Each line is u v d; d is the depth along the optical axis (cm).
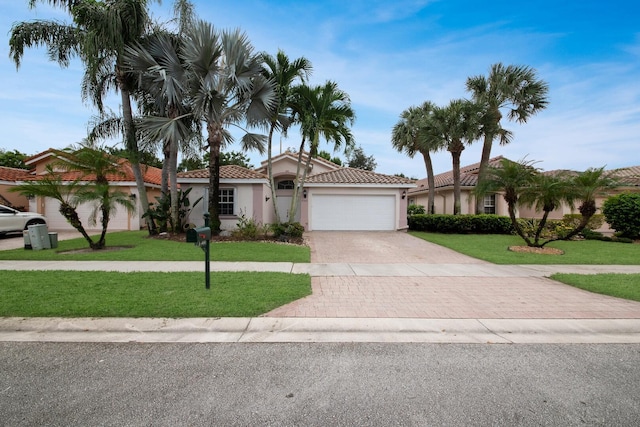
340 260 995
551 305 571
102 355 379
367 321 489
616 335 456
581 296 625
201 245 609
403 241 1427
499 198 2105
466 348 408
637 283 698
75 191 1060
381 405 287
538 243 1333
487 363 369
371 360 373
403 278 765
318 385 319
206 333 444
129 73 1289
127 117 1323
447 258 1046
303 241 1372
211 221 1391
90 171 1060
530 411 279
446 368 356
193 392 305
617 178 1115
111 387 312
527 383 326
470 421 265
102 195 1072
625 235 1531
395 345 415
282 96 1316
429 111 2003
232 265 868
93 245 1087
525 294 638
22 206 1919
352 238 1506
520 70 1769
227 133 1476
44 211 1823
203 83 1213
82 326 452
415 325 479
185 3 1298
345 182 1755
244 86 1213
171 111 1326
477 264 945
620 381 331
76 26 1236
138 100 1426
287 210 2100
